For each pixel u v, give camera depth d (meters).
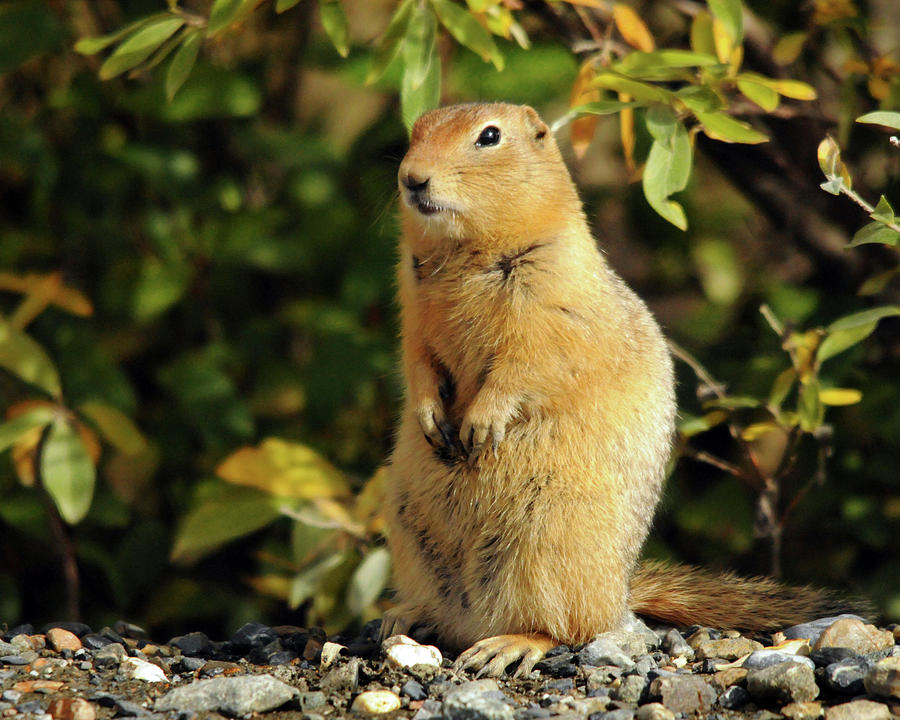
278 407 12.55
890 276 10.05
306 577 10.30
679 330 12.94
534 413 7.74
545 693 6.78
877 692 6.22
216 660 7.73
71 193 12.59
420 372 8.16
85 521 12.34
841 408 11.80
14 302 12.70
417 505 8.12
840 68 11.16
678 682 6.43
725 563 12.16
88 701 6.59
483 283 7.91
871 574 12.02
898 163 12.06
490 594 7.86
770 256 13.87
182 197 12.02
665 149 8.21
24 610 12.52
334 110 14.25
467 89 11.48
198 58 12.08
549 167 8.11
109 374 11.84
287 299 13.09
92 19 12.75
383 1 13.23
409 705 6.59
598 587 7.67
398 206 9.10
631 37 9.78
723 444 12.64
